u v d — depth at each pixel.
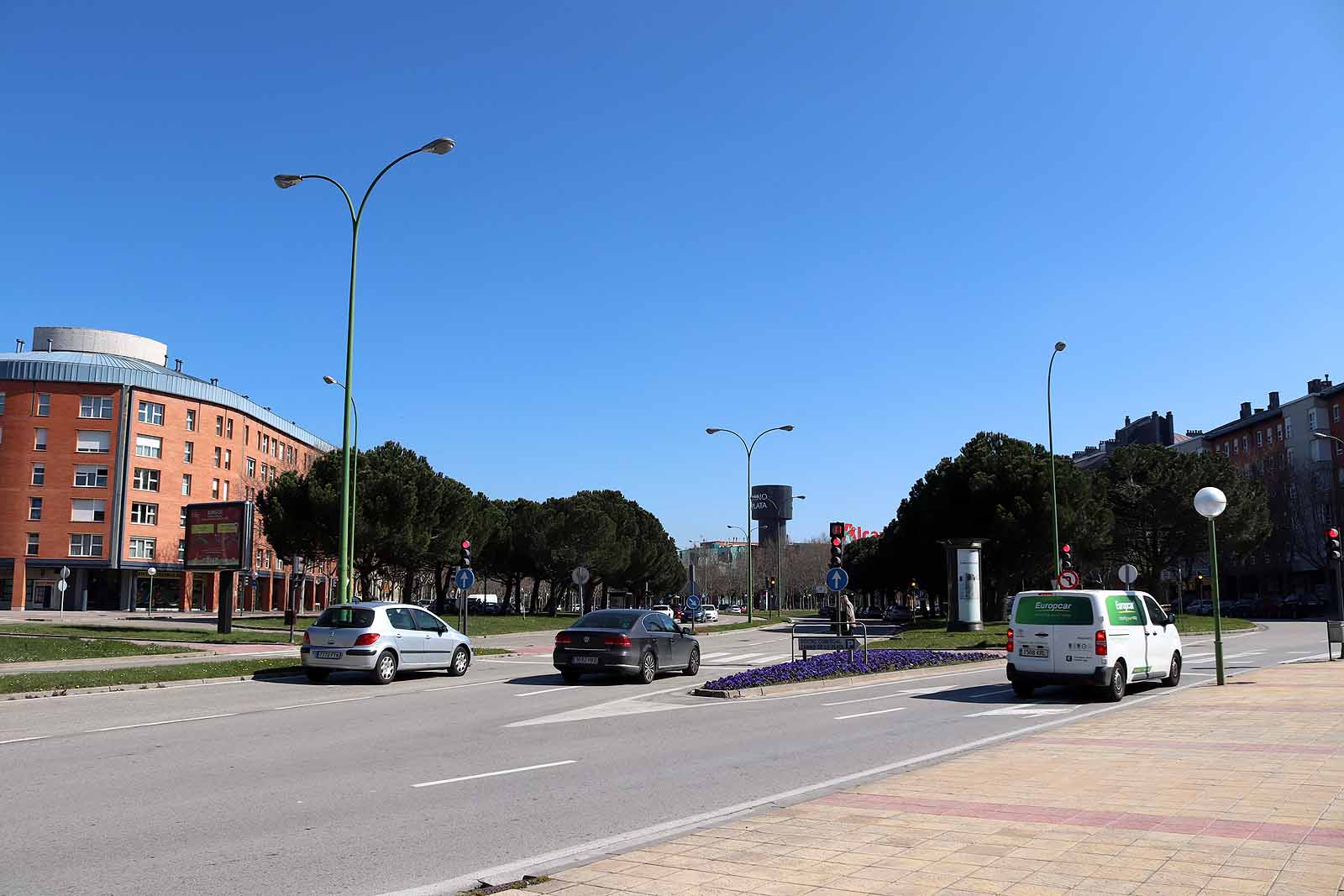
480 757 10.84
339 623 20.33
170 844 6.81
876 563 87.06
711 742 12.14
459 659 22.59
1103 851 6.17
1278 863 5.80
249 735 12.50
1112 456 66.25
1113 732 12.31
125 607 74.81
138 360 84.38
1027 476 52.62
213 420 82.12
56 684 17.52
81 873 6.05
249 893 5.69
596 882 5.61
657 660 21.33
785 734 12.97
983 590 55.38
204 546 38.41
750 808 8.10
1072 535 52.56
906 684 21.06
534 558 74.19
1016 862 5.94
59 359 78.00
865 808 7.71
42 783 9.06
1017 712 15.52
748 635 49.78
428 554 56.19
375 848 6.76
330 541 51.34
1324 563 71.25
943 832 6.77
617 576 85.94
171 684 19.33
